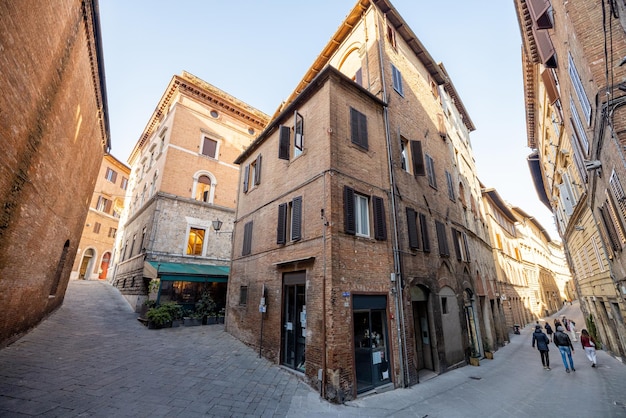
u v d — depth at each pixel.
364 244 9.34
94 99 13.37
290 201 10.88
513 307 26.94
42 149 8.45
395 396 7.99
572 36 7.41
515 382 10.07
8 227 7.25
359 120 10.91
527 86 18.86
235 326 12.95
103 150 18.73
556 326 12.86
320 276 8.52
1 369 7.06
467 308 14.44
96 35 10.91
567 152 14.61
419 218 12.07
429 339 11.07
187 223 20.36
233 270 14.40
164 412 5.93
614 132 6.00
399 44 15.53
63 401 5.93
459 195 17.33
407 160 13.02
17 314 9.03
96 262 33.03
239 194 15.81
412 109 14.44
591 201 11.94
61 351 9.13
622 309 12.38
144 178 25.03
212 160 22.94
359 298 8.66
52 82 8.12
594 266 16.03
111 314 16.41
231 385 7.68
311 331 8.43
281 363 9.51
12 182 7.00
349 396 7.50
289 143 11.83
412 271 10.72
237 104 25.12
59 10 7.48
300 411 6.57
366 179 10.32
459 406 7.45
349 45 14.88
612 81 5.92
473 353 13.47
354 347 8.08
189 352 10.39
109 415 5.57
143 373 7.99
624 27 5.17
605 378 10.73
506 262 27.09
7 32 5.38
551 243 57.81
